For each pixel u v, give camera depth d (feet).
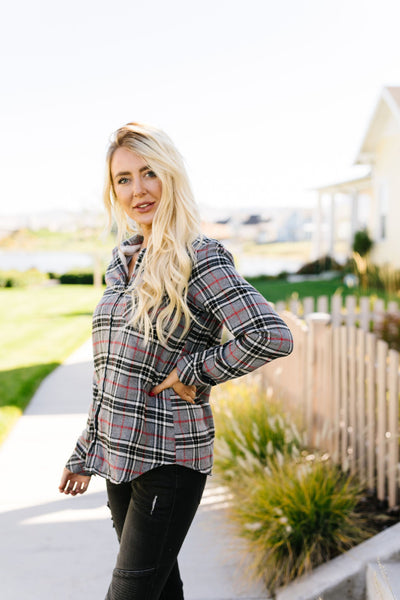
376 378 12.26
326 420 12.14
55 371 25.38
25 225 117.80
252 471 11.06
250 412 13.17
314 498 9.70
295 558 9.52
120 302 6.19
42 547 10.78
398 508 10.84
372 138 58.44
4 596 9.23
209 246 6.08
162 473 5.99
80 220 111.14
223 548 10.53
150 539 5.95
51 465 14.70
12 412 18.76
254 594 9.14
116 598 5.98
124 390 6.04
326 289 54.24
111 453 6.08
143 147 6.17
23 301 58.70
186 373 5.93
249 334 5.73
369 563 8.57
